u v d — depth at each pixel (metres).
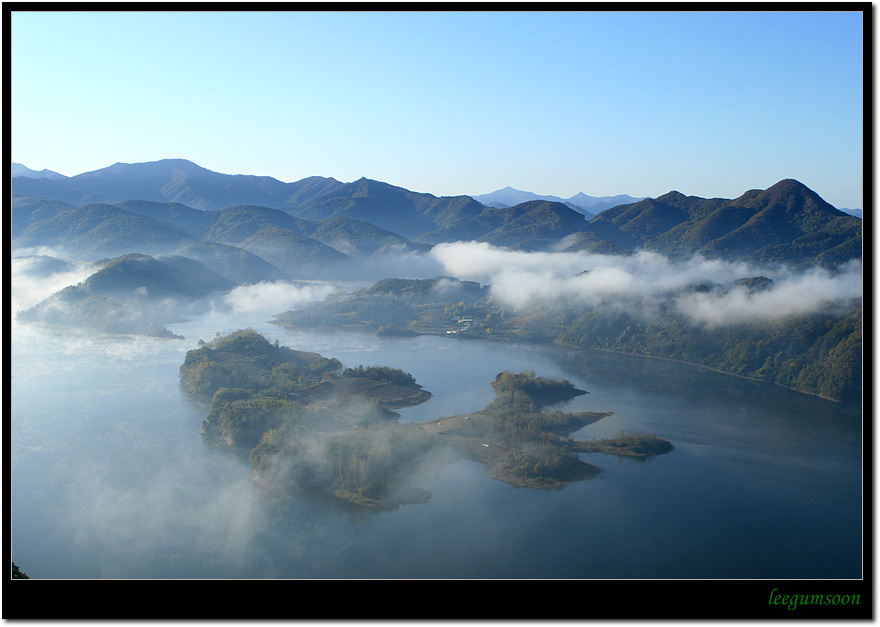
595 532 115.06
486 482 135.00
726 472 142.50
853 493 132.25
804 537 114.56
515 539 112.50
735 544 111.75
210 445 153.12
